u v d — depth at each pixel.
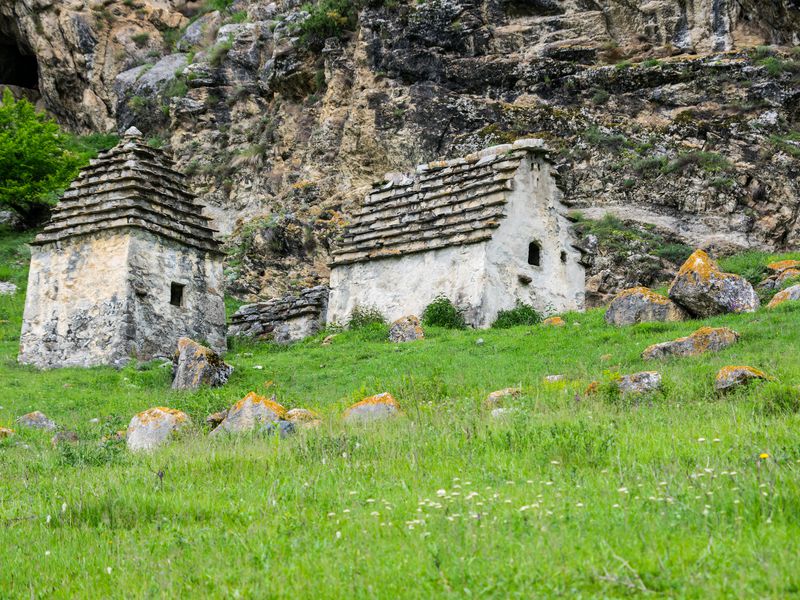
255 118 50.97
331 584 8.41
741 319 23.19
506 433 13.73
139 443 17.09
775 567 7.73
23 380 27.34
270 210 46.06
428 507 10.34
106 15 59.34
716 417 14.48
